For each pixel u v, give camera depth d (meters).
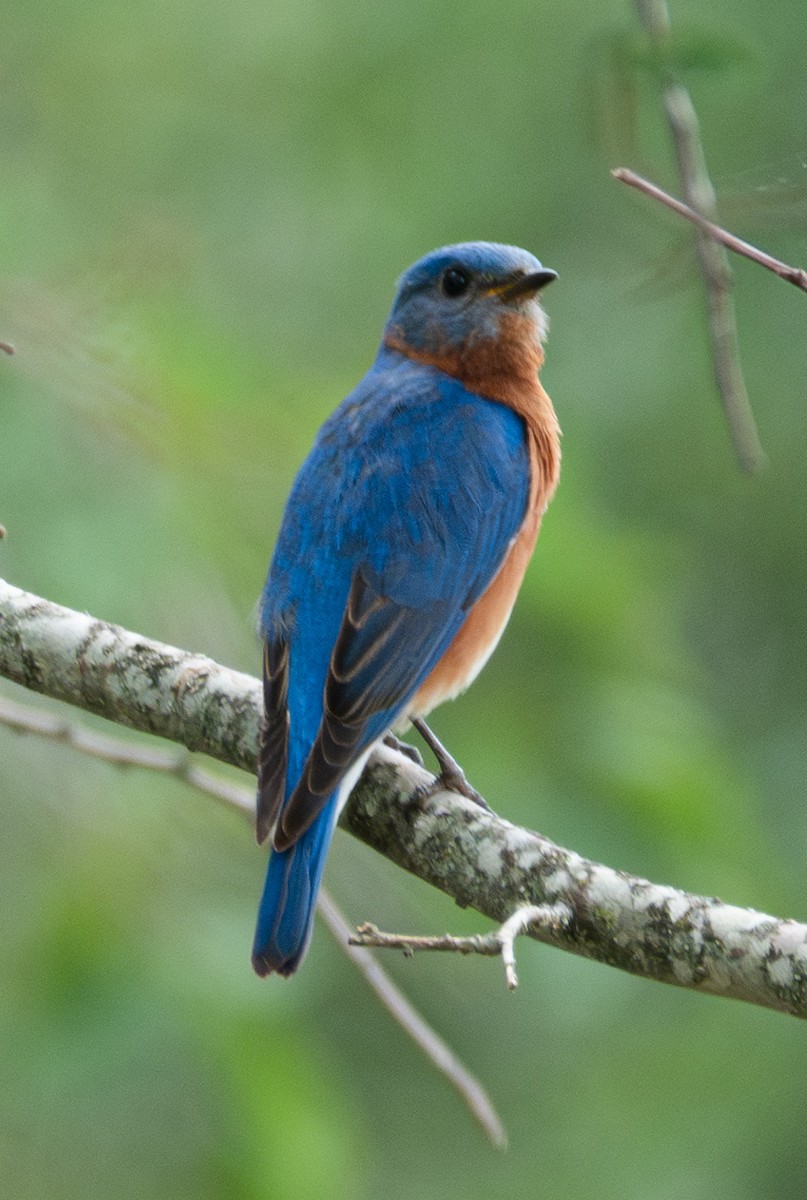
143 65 17.48
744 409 8.08
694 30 8.47
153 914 10.89
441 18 17.25
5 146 16.72
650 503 17.05
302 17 17.52
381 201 17.11
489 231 16.94
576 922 7.46
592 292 16.78
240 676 8.92
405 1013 8.93
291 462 11.73
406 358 10.78
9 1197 11.89
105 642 8.91
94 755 9.60
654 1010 15.26
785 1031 15.07
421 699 9.71
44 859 11.27
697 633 17.33
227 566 11.48
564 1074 15.32
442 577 9.55
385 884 11.45
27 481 11.40
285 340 15.94
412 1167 15.12
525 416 10.60
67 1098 10.95
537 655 12.57
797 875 16.14
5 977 10.92
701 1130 14.90
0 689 11.91
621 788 12.03
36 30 17.44
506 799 12.09
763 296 17.31
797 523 17.42
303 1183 10.52
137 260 11.59
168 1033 10.53
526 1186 14.88
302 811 8.37
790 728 17.23
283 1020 10.82
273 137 17.39
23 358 11.35
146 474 11.56
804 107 16.69
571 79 16.98
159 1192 11.59
